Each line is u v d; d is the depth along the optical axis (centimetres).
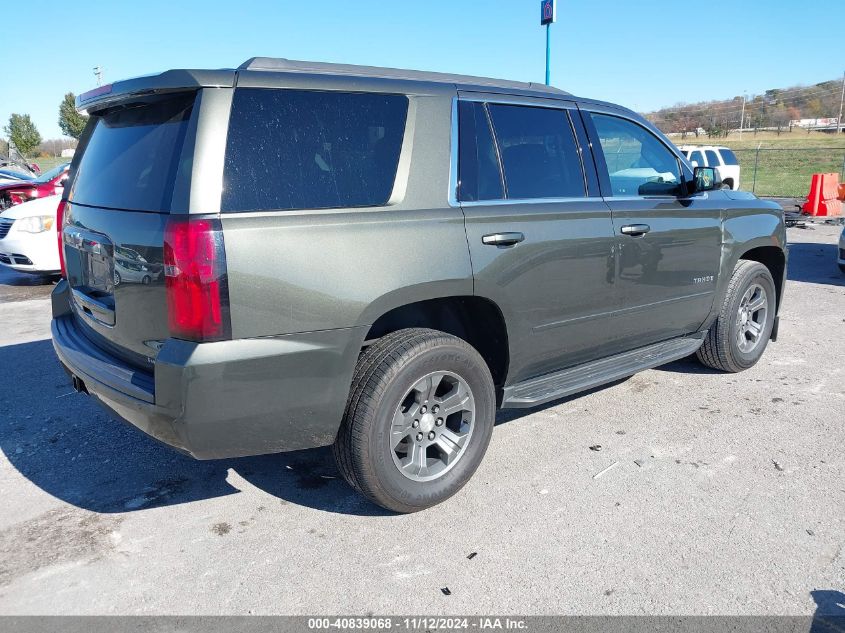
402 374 298
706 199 464
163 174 270
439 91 330
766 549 293
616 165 410
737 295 490
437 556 291
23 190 1124
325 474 367
